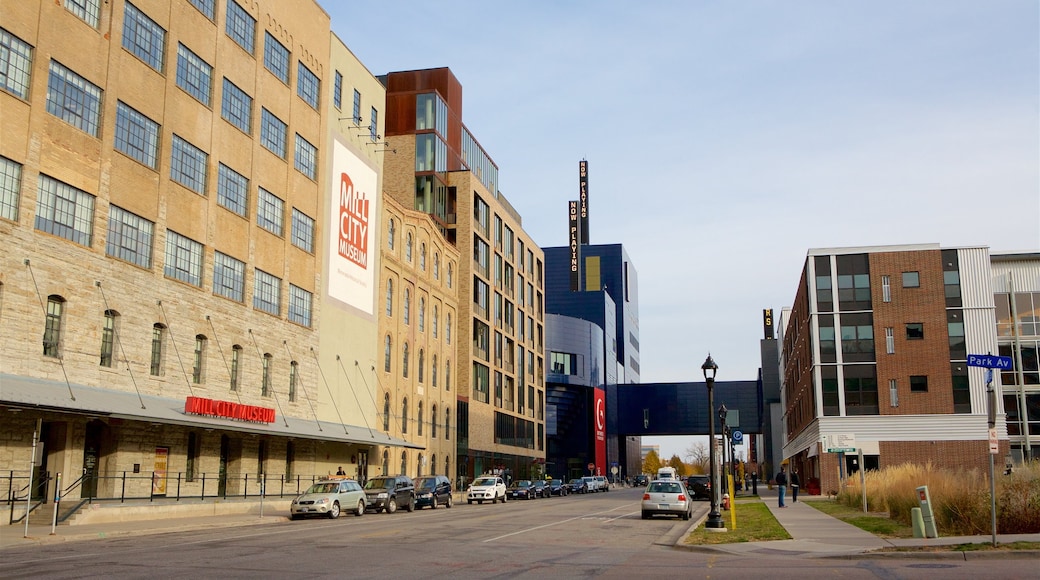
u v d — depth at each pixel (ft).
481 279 286.87
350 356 183.42
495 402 298.76
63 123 106.83
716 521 93.45
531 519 121.29
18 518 97.60
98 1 114.73
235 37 146.92
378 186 202.28
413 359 221.66
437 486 166.09
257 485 147.33
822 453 207.92
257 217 151.02
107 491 112.78
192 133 133.28
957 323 208.03
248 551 68.08
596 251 606.55
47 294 102.73
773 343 468.75
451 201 277.03
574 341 451.12
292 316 161.48
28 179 100.78
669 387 513.04
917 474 108.17
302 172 167.53
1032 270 251.39
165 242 125.80
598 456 451.12
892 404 207.00
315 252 170.91
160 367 123.75
